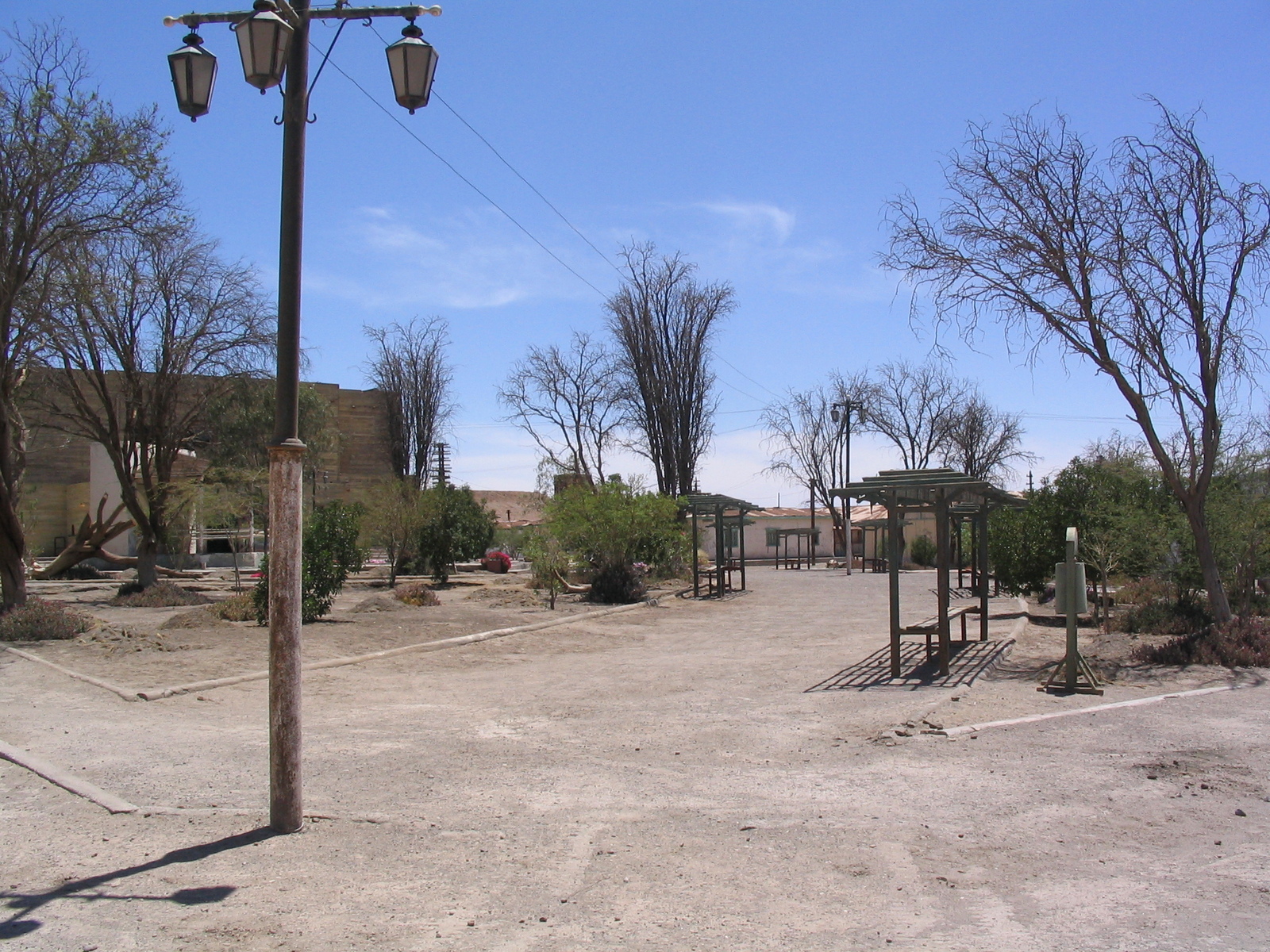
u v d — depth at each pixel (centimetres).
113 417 2669
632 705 1049
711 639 1745
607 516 2541
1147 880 486
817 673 1258
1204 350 1306
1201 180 1284
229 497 2908
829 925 438
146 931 440
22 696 1123
